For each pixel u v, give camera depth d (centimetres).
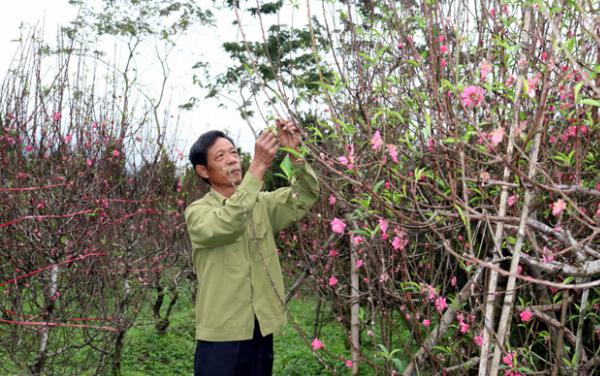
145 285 522
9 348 388
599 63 179
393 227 232
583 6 162
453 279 274
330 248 397
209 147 256
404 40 216
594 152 229
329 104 195
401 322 427
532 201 200
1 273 413
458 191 231
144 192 551
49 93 485
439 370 260
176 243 658
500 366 208
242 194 230
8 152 462
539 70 184
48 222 405
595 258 211
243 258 249
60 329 447
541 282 142
